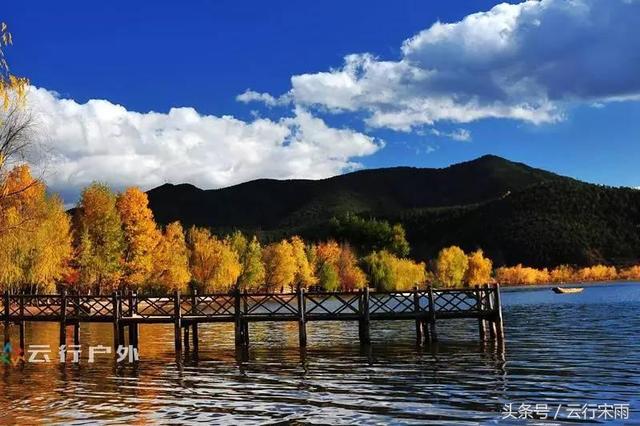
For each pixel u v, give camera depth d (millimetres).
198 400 17734
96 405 17250
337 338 35188
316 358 26109
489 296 30375
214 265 82000
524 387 18469
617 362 22906
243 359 26438
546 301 73312
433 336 29797
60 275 56781
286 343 32938
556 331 35938
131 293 30594
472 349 27953
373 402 16859
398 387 18938
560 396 17109
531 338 32281
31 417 15859
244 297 30391
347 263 104125
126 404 17344
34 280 49188
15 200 30906
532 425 14203
